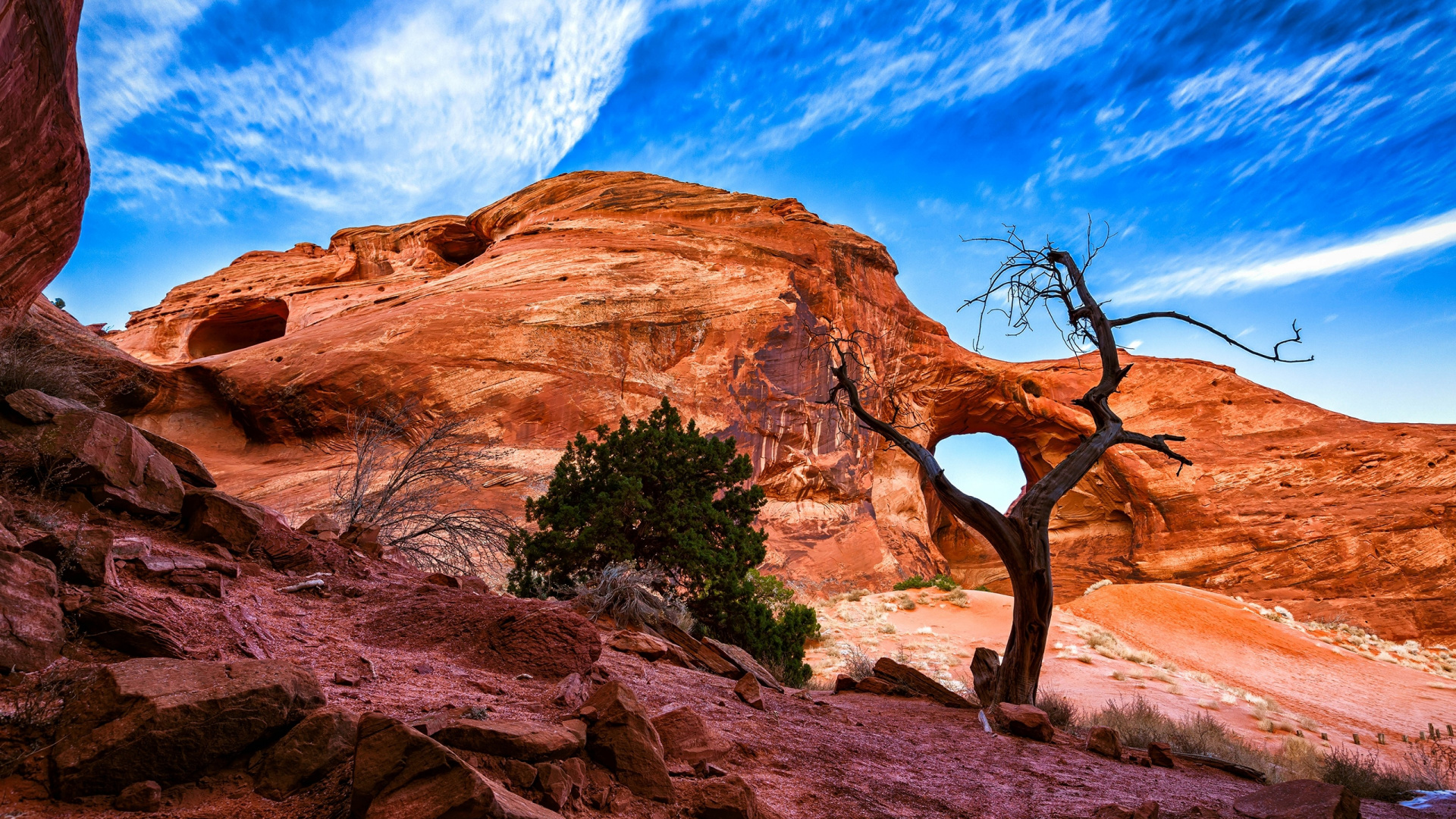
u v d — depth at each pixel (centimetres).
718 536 1323
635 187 5628
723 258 4694
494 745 280
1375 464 4797
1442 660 2712
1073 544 5606
